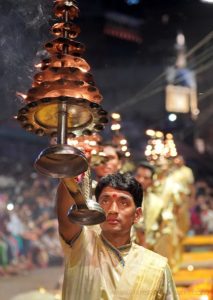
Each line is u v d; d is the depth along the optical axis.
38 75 2.19
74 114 2.25
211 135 12.21
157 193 6.81
